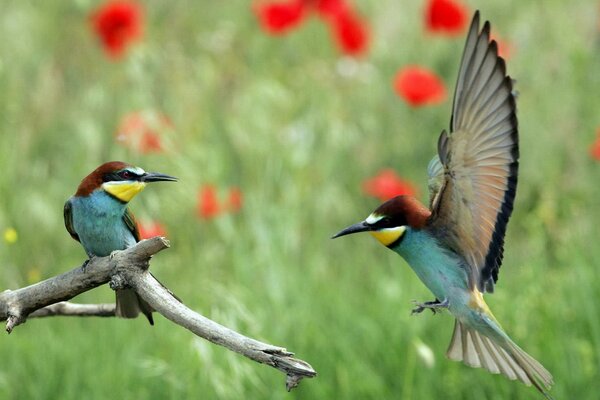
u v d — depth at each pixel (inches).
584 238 483.5
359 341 432.1
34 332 452.8
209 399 390.9
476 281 266.8
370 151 589.6
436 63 638.5
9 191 507.8
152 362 395.2
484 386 395.9
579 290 426.3
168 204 499.5
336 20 554.6
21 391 420.8
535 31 642.2
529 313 418.9
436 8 545.3
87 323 461.7
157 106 581.9
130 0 667.4
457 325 289.9
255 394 403.5
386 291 454.6
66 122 571.8
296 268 481.1
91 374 419.8
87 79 606.2
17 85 573.9
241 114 565.3
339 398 401.7
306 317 438.6
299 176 537.6
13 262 491.2
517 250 516.1
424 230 273.9
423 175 584.4
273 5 549.6
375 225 276.1
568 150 567.8
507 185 253.0
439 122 602.9
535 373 277.1
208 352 376.2
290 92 598.5
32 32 617.0
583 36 642.2
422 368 408.2
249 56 642.8
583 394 386.6
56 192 523.8
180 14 671.1
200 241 502.9
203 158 531.2
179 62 612.1
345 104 608.1
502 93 246.8
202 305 450.0
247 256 476.7
